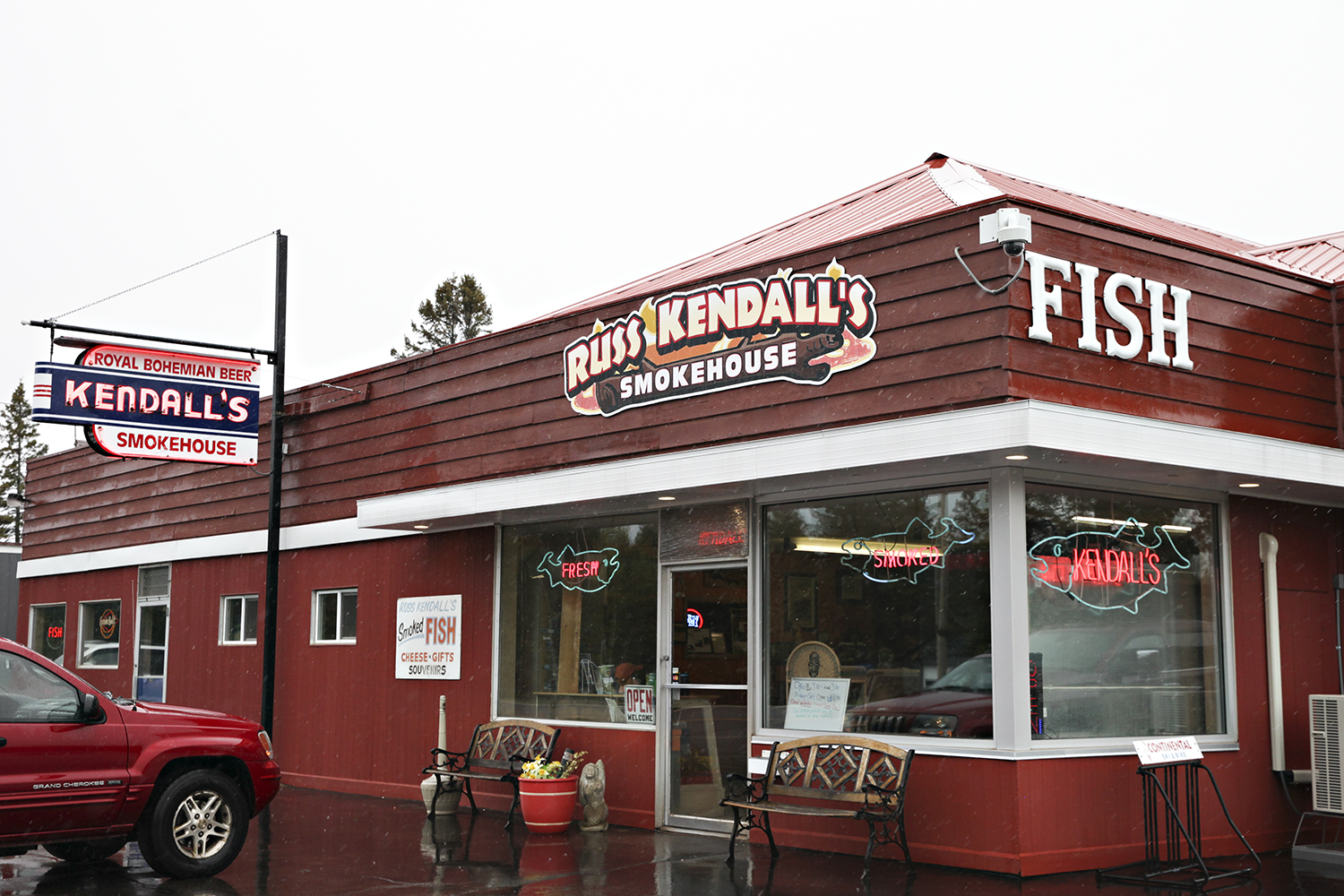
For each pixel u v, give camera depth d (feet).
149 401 46.47
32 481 73.05
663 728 38.29
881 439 30.12
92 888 29.27
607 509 39.78
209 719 31.22
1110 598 32.63
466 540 45.73
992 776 30.07
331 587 51.44
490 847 35.19
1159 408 31.65
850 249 32.68
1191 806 32.78
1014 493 30.58
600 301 44.83
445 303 171.63
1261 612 35.76
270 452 54.24
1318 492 35.45
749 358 34.71
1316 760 33.99
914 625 32.42
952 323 30.17
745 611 36.29
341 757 49.83
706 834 36.73
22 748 27.81
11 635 83.05
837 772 32.19
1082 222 30.96
